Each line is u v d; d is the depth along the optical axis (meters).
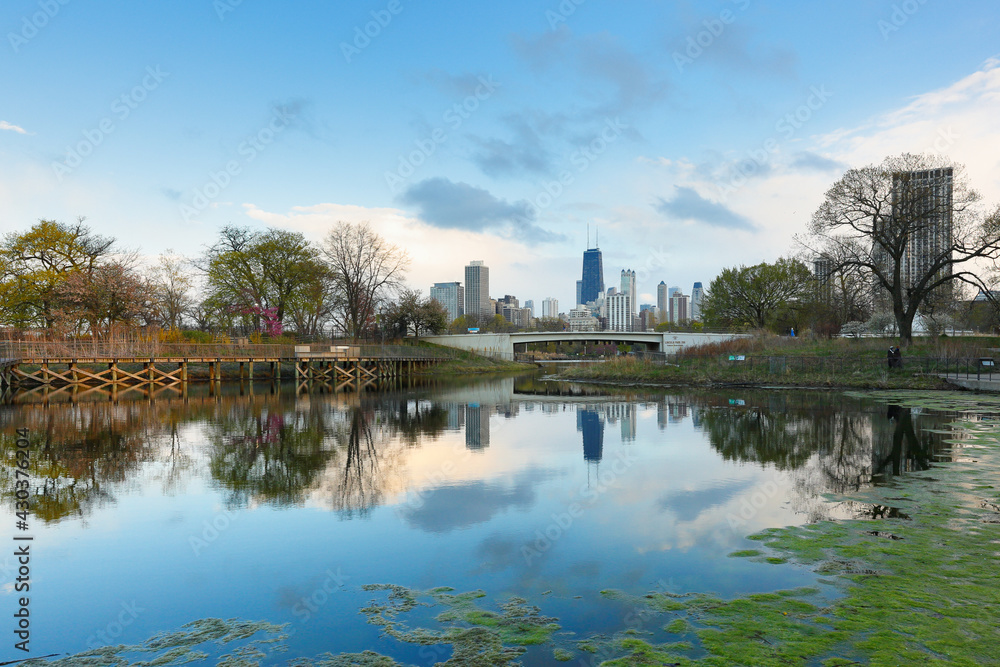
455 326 132.88
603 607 6.93
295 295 64.94
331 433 20.92
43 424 23.11
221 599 7.35
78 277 48.09
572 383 53.09
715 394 36.78
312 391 43.72
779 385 40.28
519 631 6.38
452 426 22.86
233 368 58.88
